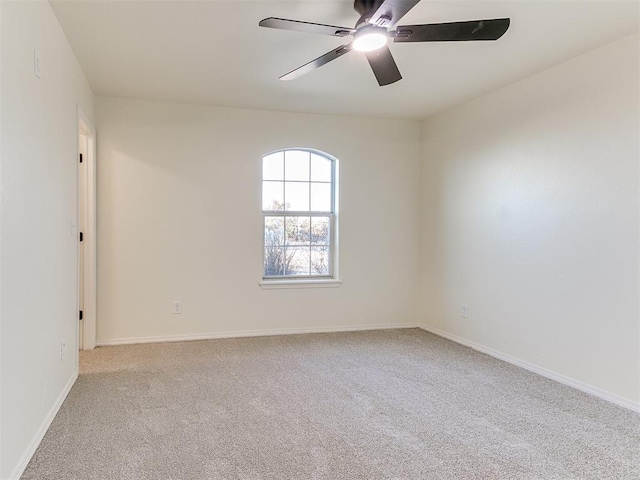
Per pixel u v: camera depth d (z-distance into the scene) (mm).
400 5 1957
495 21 2076
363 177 4805
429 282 4820
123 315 4117
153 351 3867
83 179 3887
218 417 2521
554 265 3230
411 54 3018
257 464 2018
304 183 4742
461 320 4281
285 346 4090
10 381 1775
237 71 3379
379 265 4883
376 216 4855
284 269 4691
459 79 3531
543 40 2789
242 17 2518
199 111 4281
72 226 2973
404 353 3898
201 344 4121
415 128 4934
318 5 2381
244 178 4422
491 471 1978
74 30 2670
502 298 3744
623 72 2750
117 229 4078
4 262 1707
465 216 4227
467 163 4195
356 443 2229
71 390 2906
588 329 2969
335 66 3277
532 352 3430
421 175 4949
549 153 3281
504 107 3725
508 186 3678
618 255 2777
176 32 2707
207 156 4312
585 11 2418
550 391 2980
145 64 3225
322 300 4703
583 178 3006
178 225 4238
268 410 2629
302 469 1979
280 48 2949
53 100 2455
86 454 2086
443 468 1999
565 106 3145
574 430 2391
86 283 3922
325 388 3010
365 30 2158
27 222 1998
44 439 2225
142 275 4152
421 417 2551
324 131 4664
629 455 2125
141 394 2855
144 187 4141
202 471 1955
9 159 1765
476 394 2922
